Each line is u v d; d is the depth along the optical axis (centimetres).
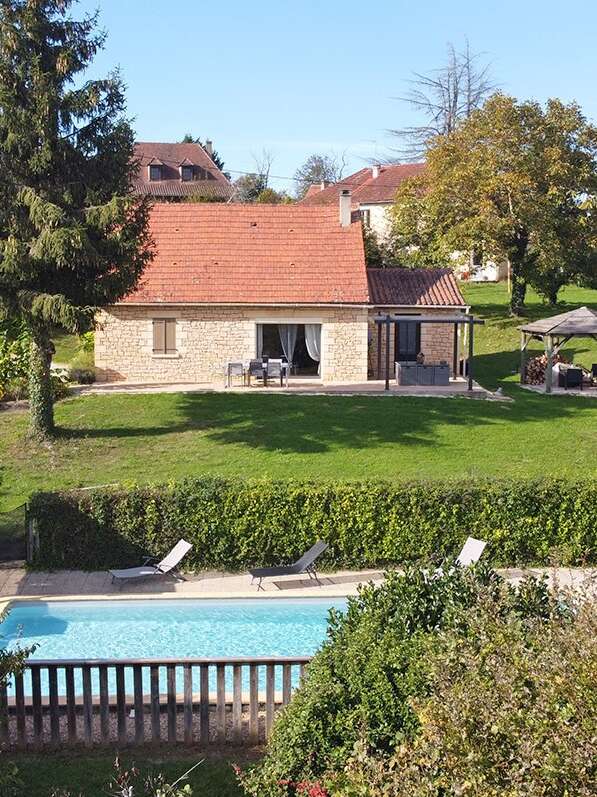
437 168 4544
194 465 2319
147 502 1828
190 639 1562
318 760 894
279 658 1103
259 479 1906
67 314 2252
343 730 897
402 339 3659
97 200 2344
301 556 1839
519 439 2577
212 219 3719
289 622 1645
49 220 2205
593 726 606
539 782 595
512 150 4291
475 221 4191
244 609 1662
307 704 911
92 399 3027
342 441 2528
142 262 2491
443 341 3662
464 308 3544
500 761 631
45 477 2253
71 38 2333
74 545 1831
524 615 940
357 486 1845
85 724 1093
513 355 4066
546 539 1848
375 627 968
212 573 1828
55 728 1090
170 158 8106
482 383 3500
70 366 3506
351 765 707
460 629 888
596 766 591
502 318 4644
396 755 719
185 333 3406
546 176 4219
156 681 1085
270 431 2622
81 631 1588
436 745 663
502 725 633
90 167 2406
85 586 1744
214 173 8062
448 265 4525
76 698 1251
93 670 1430
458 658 732
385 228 6712
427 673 819
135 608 1652
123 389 3216
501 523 1839
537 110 4328
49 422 2573
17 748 1091
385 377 3453
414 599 984
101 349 3409
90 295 2412
